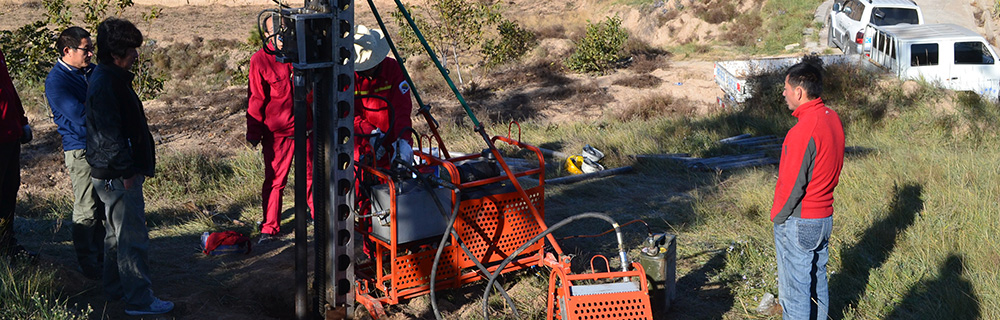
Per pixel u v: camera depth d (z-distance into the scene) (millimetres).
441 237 4520
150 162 4219
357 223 4770
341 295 4305
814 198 3801
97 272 4910
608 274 4070
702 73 20094
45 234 6098
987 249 5207
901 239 5648
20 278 4430
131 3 13148
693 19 28078
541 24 32688
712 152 10023
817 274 4031
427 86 18781
